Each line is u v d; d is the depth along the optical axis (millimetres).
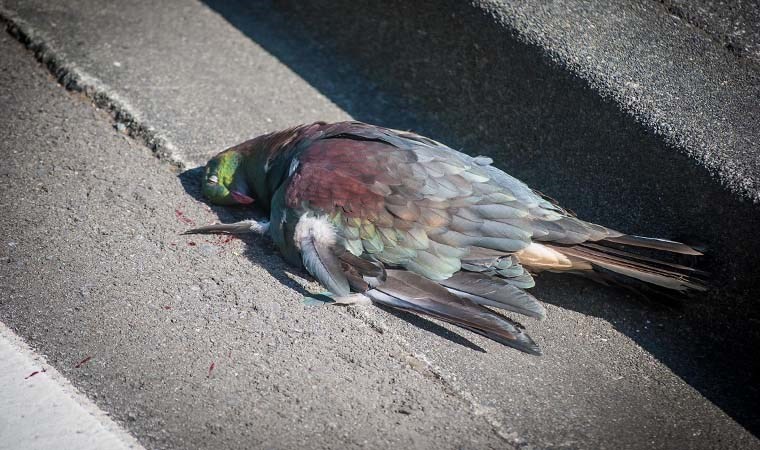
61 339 6340
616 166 7254
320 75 9469
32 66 9258
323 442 5688
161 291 6785
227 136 8531
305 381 6117
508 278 6621
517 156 8094
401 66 9023
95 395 5934
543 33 7676
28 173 7891
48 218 7422
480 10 8008
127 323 6488
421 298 6570
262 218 7766
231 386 6043
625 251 6805
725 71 7469
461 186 6711
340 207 6777
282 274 7051
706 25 7980
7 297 6660
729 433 6059
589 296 7109
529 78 7750
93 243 7203
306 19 9945
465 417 5969
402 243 6680
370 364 6301
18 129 8398
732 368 6578
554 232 6672
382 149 6895
